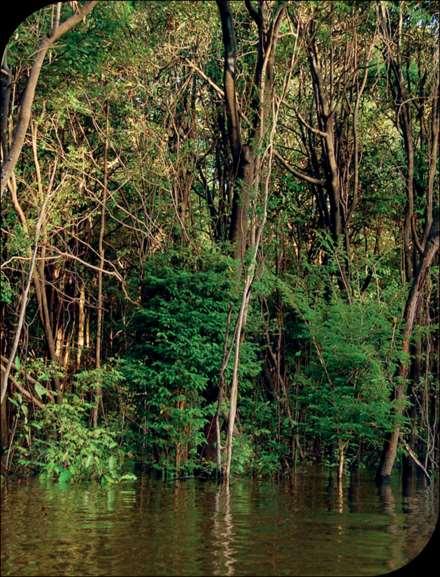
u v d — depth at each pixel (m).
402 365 20.14
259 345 24.64
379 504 15.10
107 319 27.14
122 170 24.34
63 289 24.89
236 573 9.34
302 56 23.05
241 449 19.86
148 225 23.97
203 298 20.27
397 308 20.91
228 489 17.02
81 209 25.34
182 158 23.70
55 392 19.80
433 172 21.88
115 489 16.62
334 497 16.03
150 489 16.73
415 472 21.48
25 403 19.94
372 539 11.53
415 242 22.39
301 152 25.16
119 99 23.59
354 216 26.48
